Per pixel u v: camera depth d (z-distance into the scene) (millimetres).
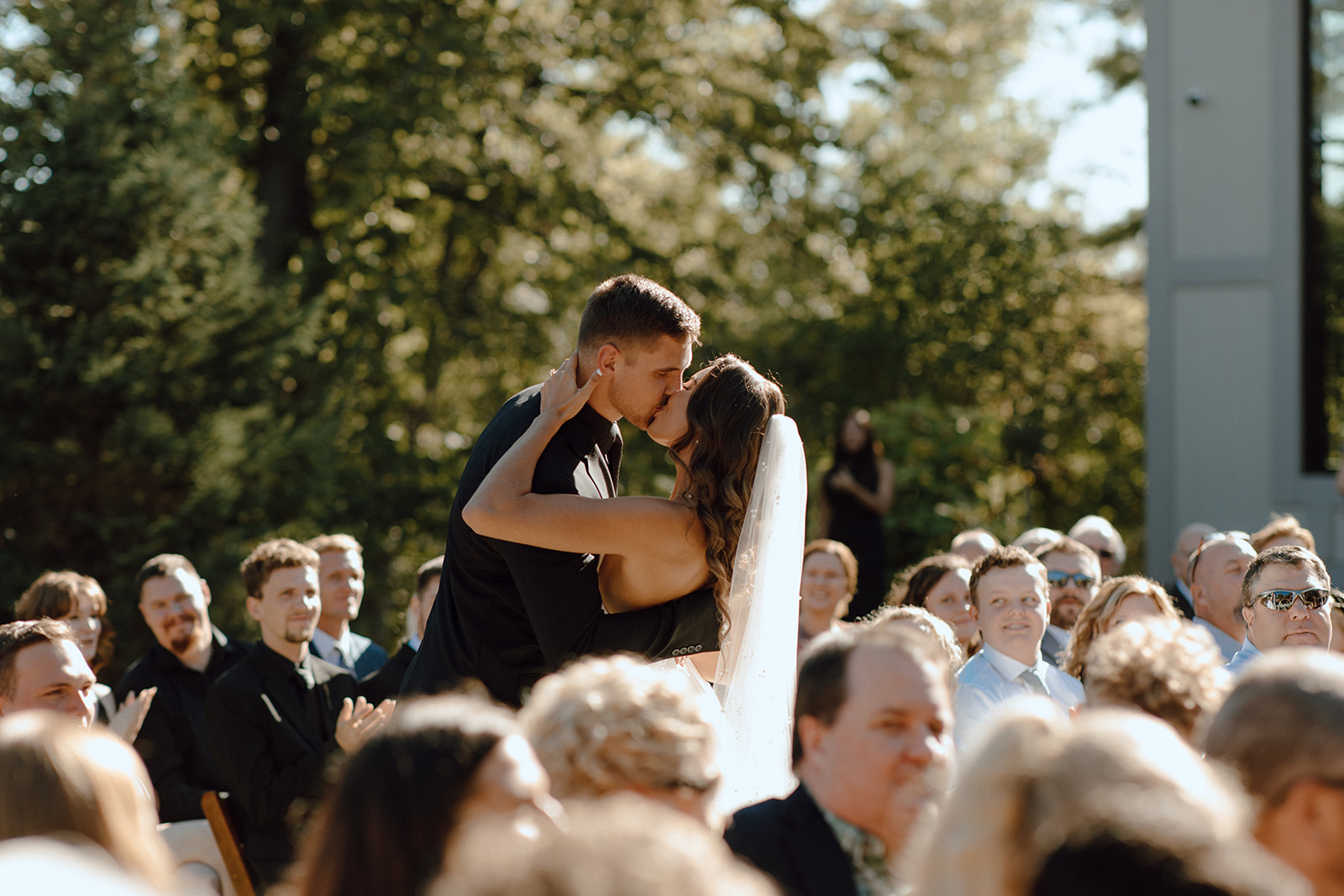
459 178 15016
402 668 5387
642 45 14969
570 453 2916
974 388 15602
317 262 13688
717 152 15633
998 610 4234
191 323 11594
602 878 968
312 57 13445
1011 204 18141
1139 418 16625
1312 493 8391
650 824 1040
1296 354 8484
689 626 2969
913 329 15320
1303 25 8461
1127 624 2391
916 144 20312
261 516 11492
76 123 11297
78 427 11180
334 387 13266
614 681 1837
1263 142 8562
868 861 2006
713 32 15820
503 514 2736
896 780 1979
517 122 14836
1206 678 2238
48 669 3686
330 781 1698
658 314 2932
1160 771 1287
